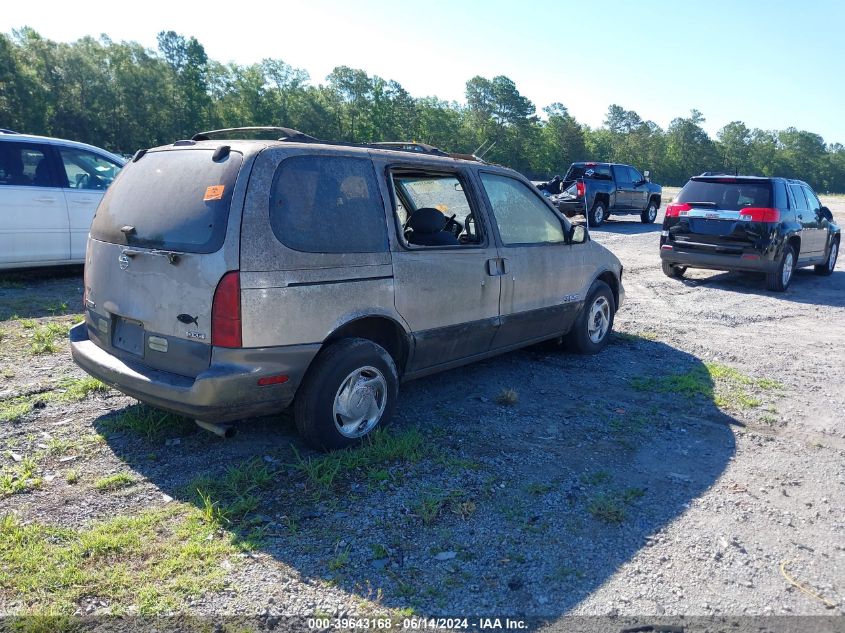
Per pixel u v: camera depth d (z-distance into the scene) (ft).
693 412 16.98
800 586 9.86
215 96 329.31
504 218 17.61
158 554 10.05
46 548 10.09
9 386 16.78
